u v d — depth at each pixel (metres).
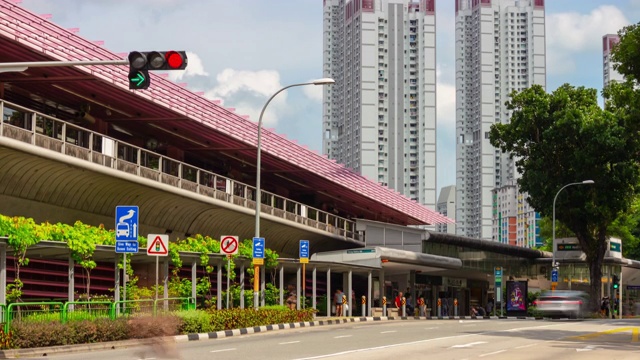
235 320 32.38
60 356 20.22
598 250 67.56
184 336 27.47
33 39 31.53
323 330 33.62
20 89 38.00
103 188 36.75
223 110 46.47
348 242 63.69
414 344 23.84
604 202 63.59
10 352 20.69
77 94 38.91
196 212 44.88
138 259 34.00
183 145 50.84
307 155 57.78
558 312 52.91
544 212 66.44
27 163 31.44
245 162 55.69
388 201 71.94
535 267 85.62
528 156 67.00
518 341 25.47
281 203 53.56
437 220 82.75
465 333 30.11
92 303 25.58
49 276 33.38
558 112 63.22
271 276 48.44
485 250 77.00
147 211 40.97
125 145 37.00
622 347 23.06
